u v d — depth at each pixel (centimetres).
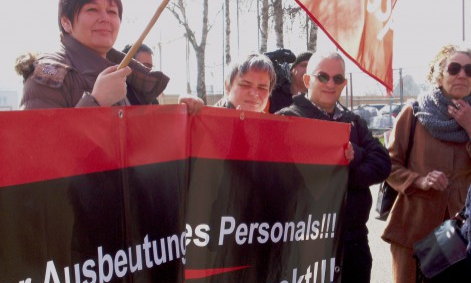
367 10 362
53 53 247
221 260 229
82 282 183
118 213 192
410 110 413
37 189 174
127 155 195
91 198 185
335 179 265
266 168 240
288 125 245
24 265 171
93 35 250
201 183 223
